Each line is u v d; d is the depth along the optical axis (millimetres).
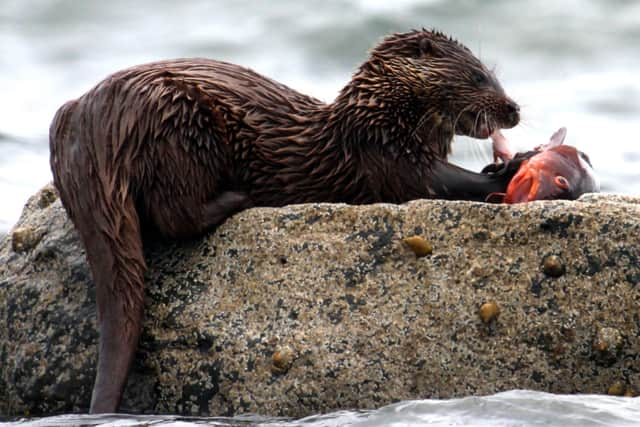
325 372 26172
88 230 27781
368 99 31062
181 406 27031
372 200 30828
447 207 27078
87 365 27969
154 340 27500
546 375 25609
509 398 24297
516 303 25969
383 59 31906
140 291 27516
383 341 26250
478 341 25922
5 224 45250
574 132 59156
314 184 30531
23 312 29016
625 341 25406
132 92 28469
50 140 29000
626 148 56781
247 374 26578
